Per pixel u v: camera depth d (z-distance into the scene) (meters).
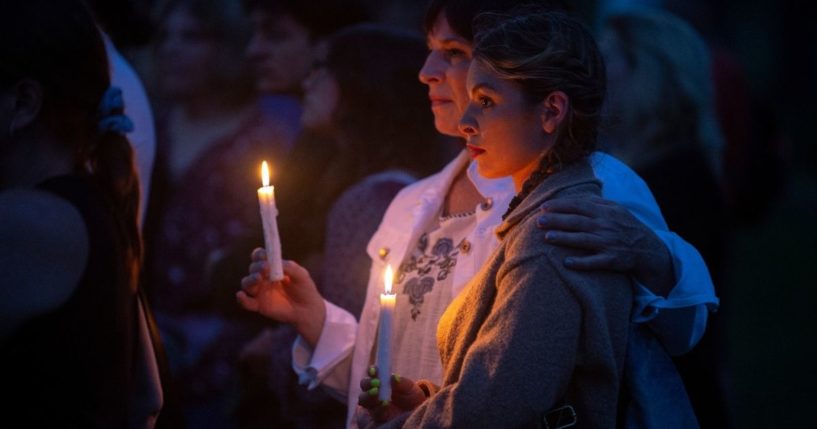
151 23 8.62
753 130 10.91
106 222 4.38
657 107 7.77
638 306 4.32
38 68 4.32
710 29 11.06
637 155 7.81
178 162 9.41
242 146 9.09
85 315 4.19
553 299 4.07
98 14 7.26
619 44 8.00
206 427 8.30
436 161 7.07
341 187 7.13
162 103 10.51
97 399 4.23
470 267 4.95
